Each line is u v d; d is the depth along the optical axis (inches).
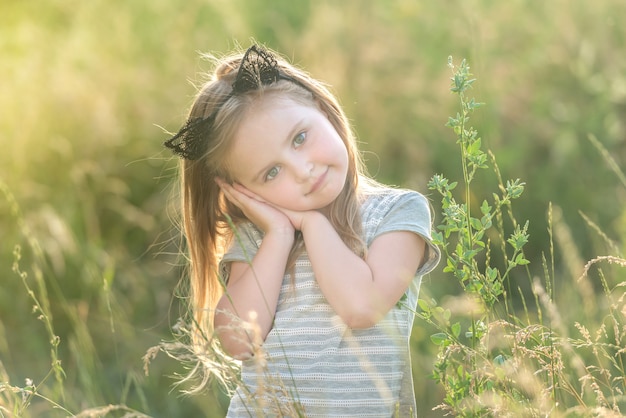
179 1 275.3
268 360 105.7
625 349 103.3
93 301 202.8
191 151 112.7
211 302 120.0
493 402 96.0
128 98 241.4
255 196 110.0
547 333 99.9
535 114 232.5
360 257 105.6
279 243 106.8
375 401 103.1
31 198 218.4
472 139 100.4
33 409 163.0
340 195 109.1
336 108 113.0
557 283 192.2
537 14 259.3
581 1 258.2
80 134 230.4
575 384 127.4
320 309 105.6
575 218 209.3
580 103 240.5
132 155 230.4
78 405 163.5
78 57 257.4
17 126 230.8
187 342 138.4
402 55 249.1
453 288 188.2
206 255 119.0
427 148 224.4
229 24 260.1
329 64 239.0
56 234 196.1
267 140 104.4
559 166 218.5
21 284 205.0
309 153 104.4
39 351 191.0
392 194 110.5
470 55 229.6
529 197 211.8
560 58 246.8
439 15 252.7
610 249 178.9
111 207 217.3
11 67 253.0
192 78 247.4
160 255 214.8
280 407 96.3
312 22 260.2
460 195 209.5
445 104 231.9
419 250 107.4
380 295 102.0
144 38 266.2
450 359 99.3
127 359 183.8
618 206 208.4
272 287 106.3
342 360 103.8
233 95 107.4
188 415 171.6
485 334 100.2
